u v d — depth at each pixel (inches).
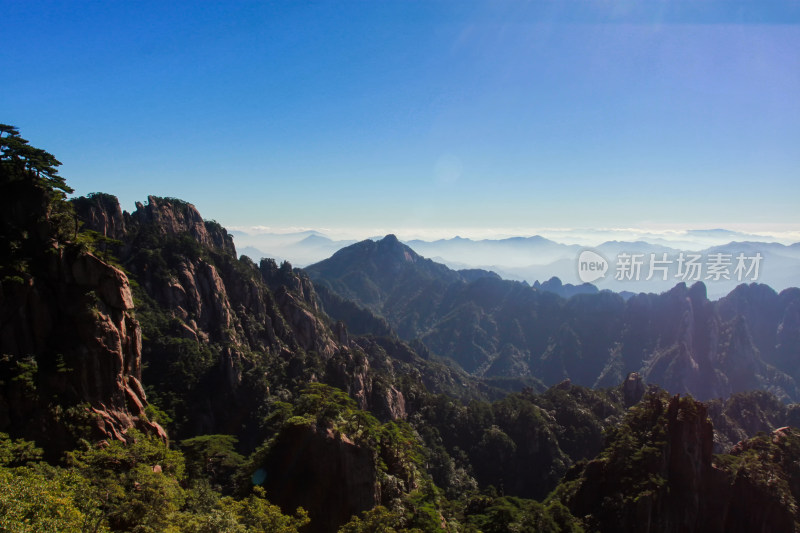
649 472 3041.3
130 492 1736.0
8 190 2331.4
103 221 5472.4
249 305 6412.4
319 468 2436.0
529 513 3036.4
